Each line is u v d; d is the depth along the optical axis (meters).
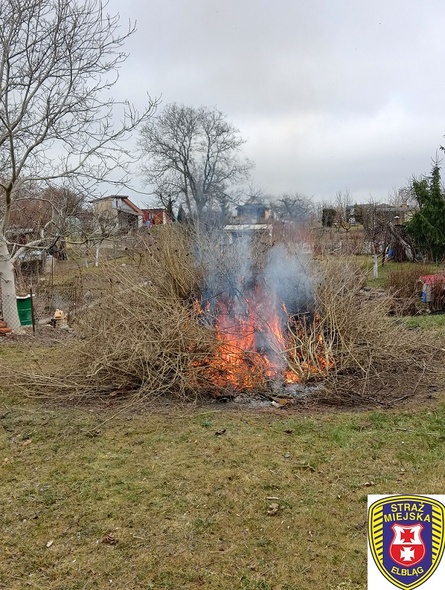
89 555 2.40
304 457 3.36
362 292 5.94
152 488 2.98
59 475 3.20
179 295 5.38
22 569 2.31
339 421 3.99
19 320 8.88
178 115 25.75
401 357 5.28
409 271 13.31
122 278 5.50
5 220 8.40
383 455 3.36
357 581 2.20
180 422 4.06
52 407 4.52
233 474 3.13
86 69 8.29
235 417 4.16
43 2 7.91
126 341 4.87
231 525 2.60
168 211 8.45
